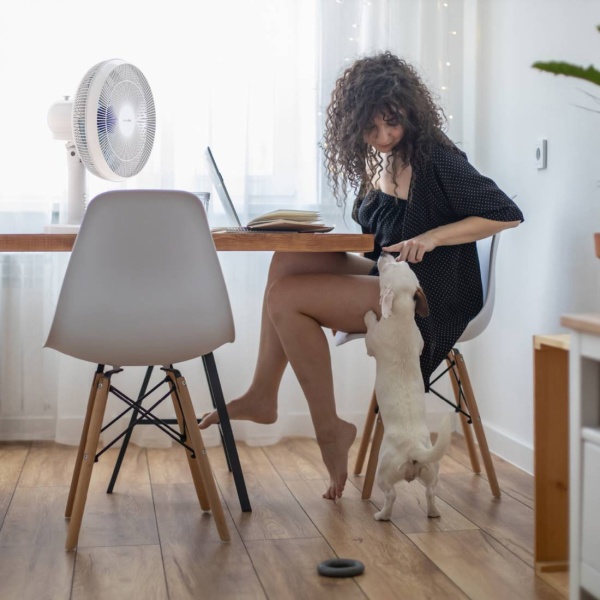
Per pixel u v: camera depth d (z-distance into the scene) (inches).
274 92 128.9
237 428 131.1
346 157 98.6
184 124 127.9
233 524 90.1
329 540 85.0
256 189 129.1
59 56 125.5
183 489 104.3
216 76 127.8
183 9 126.8
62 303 80.4
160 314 81.0
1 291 127.6
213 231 93.0
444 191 94.8
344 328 95.9
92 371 126.7
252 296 129.2
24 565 78.1
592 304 97.6
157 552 81.6
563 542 77.0
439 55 130.8
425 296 93.7
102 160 101.0
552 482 76.8
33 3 124.8
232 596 71.2
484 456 101.0
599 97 94.6
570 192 102.0
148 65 126.6
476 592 72.1
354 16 129.0
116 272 79.8
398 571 76.8
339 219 130.4
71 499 92.2
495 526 89.4
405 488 104.0
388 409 89.5
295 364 95.3
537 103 110.0
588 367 60.9
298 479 109.0
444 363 134.5
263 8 128.2
